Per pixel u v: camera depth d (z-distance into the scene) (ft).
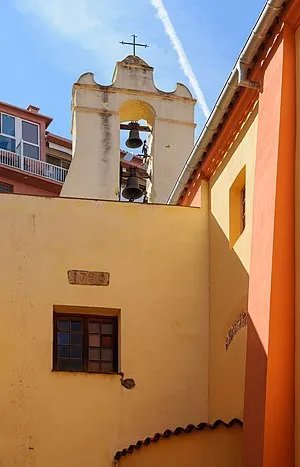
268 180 42.88
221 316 50.83
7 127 134.00
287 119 42.57
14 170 129.70
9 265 51.57
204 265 53.72
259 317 41.57
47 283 51.62
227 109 49.85
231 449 42.47
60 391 49.78
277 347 40.27
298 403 39.24
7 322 50.49
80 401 49.78
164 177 72.95
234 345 48.67
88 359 51.42
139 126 75.87
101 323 52.24
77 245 52.65
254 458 39.86
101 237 53.11
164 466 44.27
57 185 132.26
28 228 52.47
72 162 72.43
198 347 52.03
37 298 51.21
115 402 50.14
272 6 42.70
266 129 44.14
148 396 50.62
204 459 43.01
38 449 48.60
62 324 51.78
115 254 52.95
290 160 42.22
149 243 53.57
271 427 39.40
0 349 49.93
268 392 39.70
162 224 54.13
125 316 51.90
